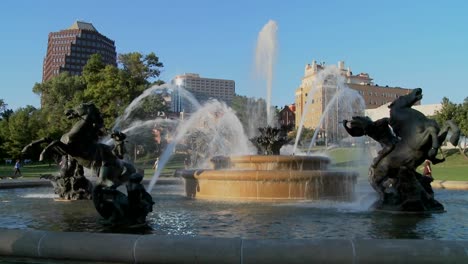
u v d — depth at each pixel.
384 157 10.59
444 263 4.57
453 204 12.48
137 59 56.56
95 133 12.48
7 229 5.65
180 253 4.89
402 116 10.50
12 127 56.84
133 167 12.86
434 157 10.13
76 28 146.12
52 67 142.38
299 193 13.13
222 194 13.70
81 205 12.03
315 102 102.12
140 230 7.92
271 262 4.72
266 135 16.61
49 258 5.32
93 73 54.31
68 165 13.62
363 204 11.63
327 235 7.49
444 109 57.53
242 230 7.97
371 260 4.62
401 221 8.98
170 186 21.41
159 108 55.88
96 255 5.12
